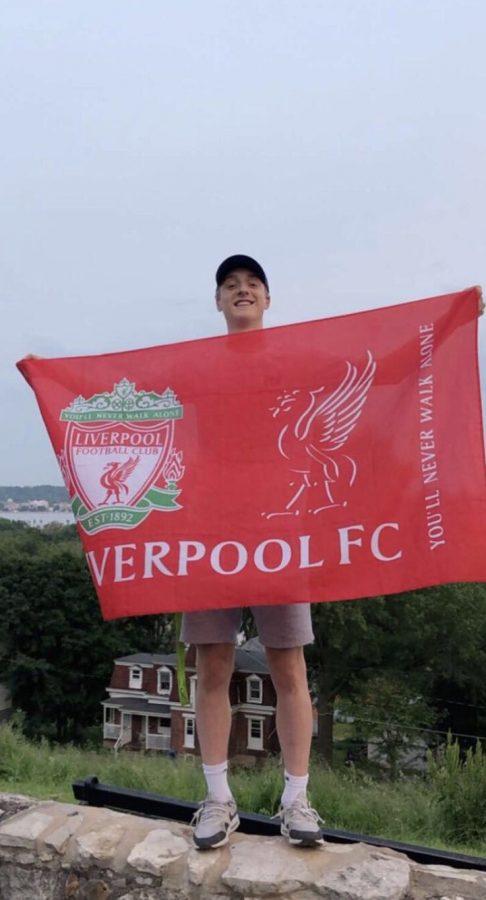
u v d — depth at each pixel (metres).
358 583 2.86
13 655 38.72
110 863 2.91
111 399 3.23
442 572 2.80
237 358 3.17
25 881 3.02
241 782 7.60
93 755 10.47
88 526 3.10
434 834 6.87
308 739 2.94
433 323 3.02
